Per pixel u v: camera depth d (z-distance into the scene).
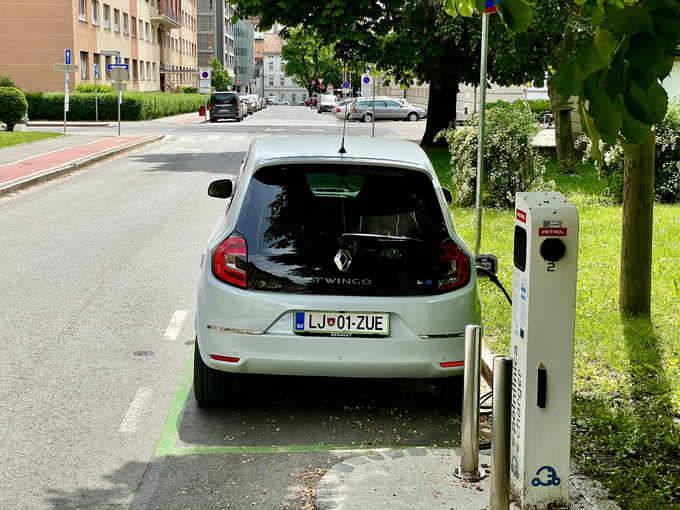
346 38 22.28
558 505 3.59
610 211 12.59
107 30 55.44
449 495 3.83
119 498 3.86
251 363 4.59
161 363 5.96
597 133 2.80
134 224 12.41
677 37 2.50
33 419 4.83
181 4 86.88
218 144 30.09
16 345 6.32
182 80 88.50
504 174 13.48
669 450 4.32
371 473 4.08
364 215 4.69
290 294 4.59
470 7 3.76
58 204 14.55
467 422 4.00
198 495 3.90
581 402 4.98
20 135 29.69
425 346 4.60
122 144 27.19
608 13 2.61
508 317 6.85
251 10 22.73
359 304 4.56
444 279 4.68
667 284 7.97
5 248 10.37
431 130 28.50
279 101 172.50
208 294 4.69
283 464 4.27
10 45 48.03
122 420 4.85
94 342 6.44
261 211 4.73
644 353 5.82
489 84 26.00
